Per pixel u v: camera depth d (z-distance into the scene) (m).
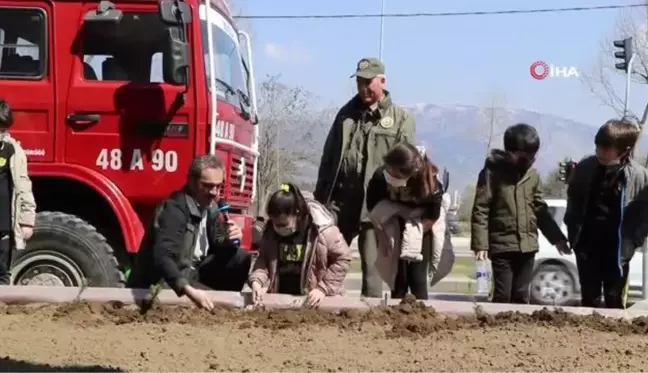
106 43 8.29
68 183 8.34
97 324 5.70
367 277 7.38
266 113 28.55
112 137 8.21
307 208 6.24
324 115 30.23
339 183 7.75
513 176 7.13
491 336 5.45
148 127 8.20
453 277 18.84
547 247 13.80
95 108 8.21
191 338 5.31
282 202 6.12
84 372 4.44
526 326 5.76
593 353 5.04
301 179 28.28
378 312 6.00
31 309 6.12
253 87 9.93
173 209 6.21
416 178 6.78
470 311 6.18
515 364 4.78
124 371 4.51
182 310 6.08
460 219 31.55
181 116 8.20
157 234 6.16
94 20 8.23
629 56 19.56
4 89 8.20
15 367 4.54
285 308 6.16
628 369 4.71
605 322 5.87
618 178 6.87
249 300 6.28
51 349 5.00
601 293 7.14
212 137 8.19
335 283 6.32
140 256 6.46
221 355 4.90
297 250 6.29
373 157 7.63
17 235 7.43
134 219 8.13
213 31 8.60
